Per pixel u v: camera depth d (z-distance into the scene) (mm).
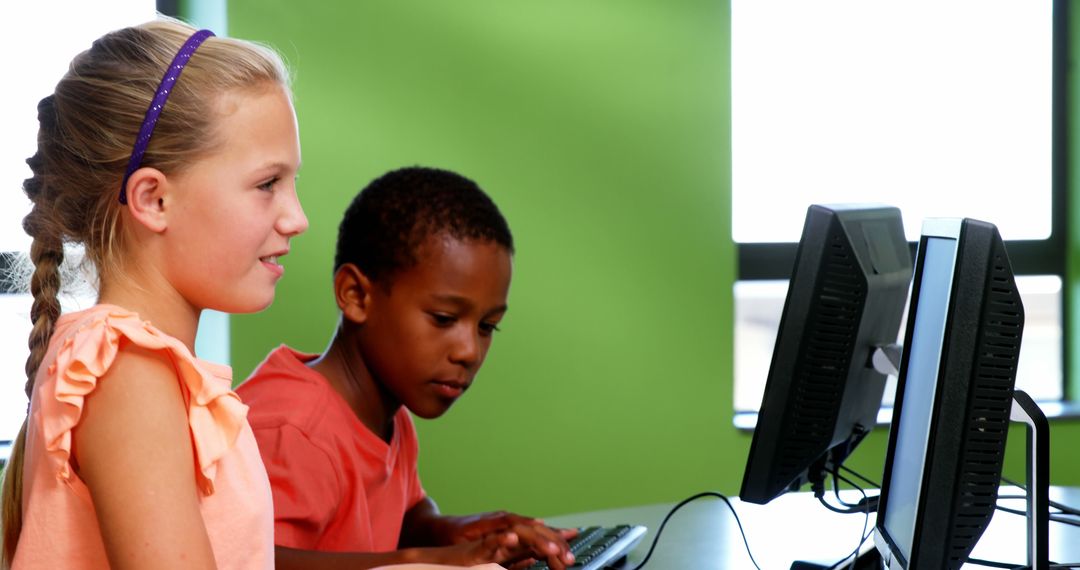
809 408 1239
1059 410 2949
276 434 1178
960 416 886
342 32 2600
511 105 2680
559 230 2717
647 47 2723
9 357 2516
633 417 2758
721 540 1427
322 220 2600
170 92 769
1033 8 3008
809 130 2938
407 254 1248
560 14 2691
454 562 1186
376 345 1281
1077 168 3037
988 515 920
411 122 2641
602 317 2740
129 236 785
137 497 698
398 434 1430
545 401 2730
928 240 1051
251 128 785
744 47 2916
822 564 1265
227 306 800
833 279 1222
